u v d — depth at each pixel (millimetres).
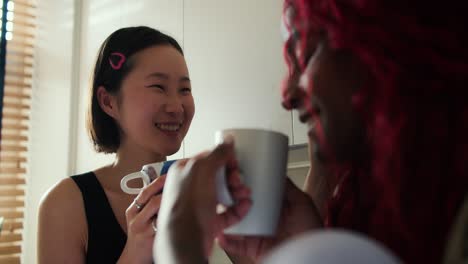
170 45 1151
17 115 2713
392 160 330
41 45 2807
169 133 1099
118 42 1129
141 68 1080
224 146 409
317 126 385
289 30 442
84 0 2625
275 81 1531
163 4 2078
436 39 316
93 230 1036
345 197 429
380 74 329
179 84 1117
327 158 397
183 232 315
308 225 463
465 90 314
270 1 1577
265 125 1550
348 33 338
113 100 1140
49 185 2609
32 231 2627
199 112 1850
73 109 2578
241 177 437
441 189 320
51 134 2652
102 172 1159
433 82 317
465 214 282
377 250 240
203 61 1851
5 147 2635
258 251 476
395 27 325
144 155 1130
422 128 323
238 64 1687
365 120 350
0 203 2613
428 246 324
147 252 770
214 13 1818
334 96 360
